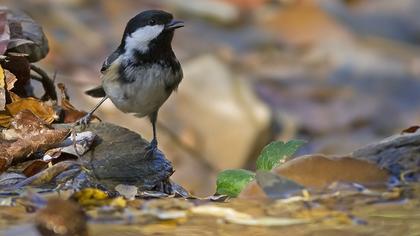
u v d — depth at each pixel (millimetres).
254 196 7844
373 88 20062
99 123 9406
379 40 22188
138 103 10195
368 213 7555
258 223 7387
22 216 7422
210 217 7551
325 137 17766
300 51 21203
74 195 7789
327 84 19828
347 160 8016
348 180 7934
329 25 21844
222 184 8625
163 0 21891
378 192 7852
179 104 15719
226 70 16344
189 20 21719
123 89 10070
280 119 16625
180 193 9219
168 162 9125
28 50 10219
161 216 7531
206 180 14961
